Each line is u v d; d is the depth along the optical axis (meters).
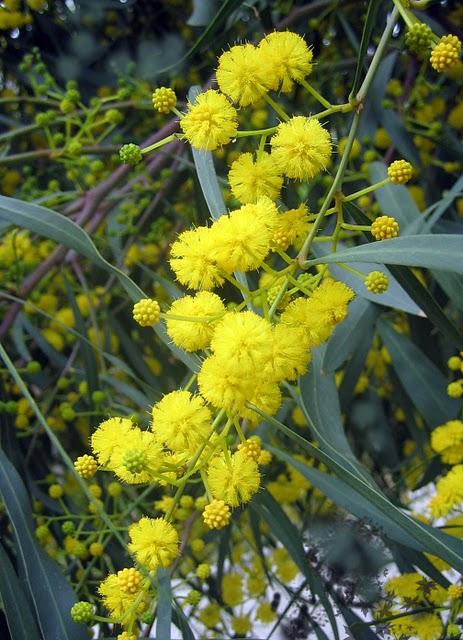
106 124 0.53
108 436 0.22
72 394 0.45
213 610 0.43
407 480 0.45
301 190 0.46
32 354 0.52
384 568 0.33
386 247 0.22
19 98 0.47
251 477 0.22
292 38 0.23
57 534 0.40
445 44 0.23
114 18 0.53
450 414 0.36
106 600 0.23
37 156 0.45
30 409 0.44
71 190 0.55
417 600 0.31
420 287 0.29
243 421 0.33
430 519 0.34
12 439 0.41
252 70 0.23
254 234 0.21
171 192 0.51
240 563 0.46
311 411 0.29
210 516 0.21
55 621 0.27
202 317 0.21
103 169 0.51
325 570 0.33
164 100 0.24
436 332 0.45
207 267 0.21
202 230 0.22
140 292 0.27
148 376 0.47
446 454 0.34
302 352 0.22
